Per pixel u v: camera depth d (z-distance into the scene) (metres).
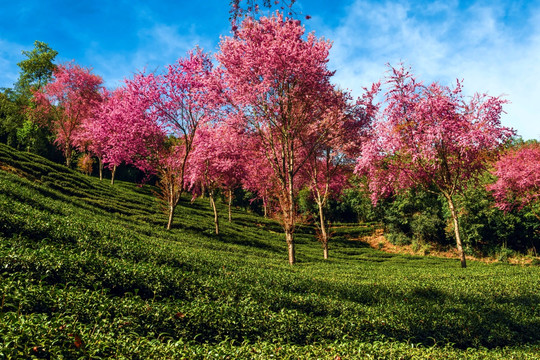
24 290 6.66
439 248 49.56
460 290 15.25
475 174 27.36
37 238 11.65
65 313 6.50
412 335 9.48
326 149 32.00
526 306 13.52
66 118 54.75
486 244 47.53
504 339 10.20
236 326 7.90
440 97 24.14
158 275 10.00
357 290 13.70
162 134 30.95
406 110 25.64
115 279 9.03
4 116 64.38
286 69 23.55
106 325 6.29
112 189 39.84
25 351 4.72
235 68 25.02
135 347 5.59
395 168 27.53
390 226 53.12
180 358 5.59
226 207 57.66
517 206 42.41
